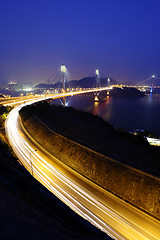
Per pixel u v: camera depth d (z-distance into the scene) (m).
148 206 17.06
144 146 26.47
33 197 7.71
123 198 18.73
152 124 84.69
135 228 14.93
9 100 85.88
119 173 20.72
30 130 41.22
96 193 19.62
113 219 15.80
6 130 42.41
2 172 9.32
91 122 36.62
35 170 24.00
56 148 30.39
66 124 37.44
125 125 82.19
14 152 29.08
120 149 25.52
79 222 7.69
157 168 20.61
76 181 21.94
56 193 19.02
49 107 53.34
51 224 4.61
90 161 24.27
